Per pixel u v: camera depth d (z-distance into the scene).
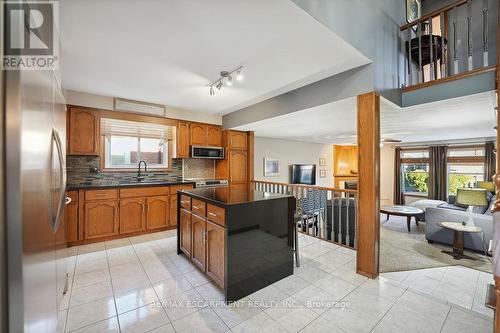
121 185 3.55
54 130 1.30
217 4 1.53
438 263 3.11
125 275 2.45
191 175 4.89
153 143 4.37
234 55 2.24
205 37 1.93
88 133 3.48
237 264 2.04
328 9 1.82
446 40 3.45
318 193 3.97
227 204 2.00
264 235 2.26
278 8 1.57
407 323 1.76
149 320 1.76
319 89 2.90
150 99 3.79
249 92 3.40
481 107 2.91
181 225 2.95
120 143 4.02
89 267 2.62
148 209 3.81
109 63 2.42
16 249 0.78
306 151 7.44
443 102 2.71
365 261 2.49
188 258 2.87
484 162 5.85
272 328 1.69
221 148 4.93
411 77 3.06
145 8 1.57
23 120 0.82
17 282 0.79
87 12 1.60
